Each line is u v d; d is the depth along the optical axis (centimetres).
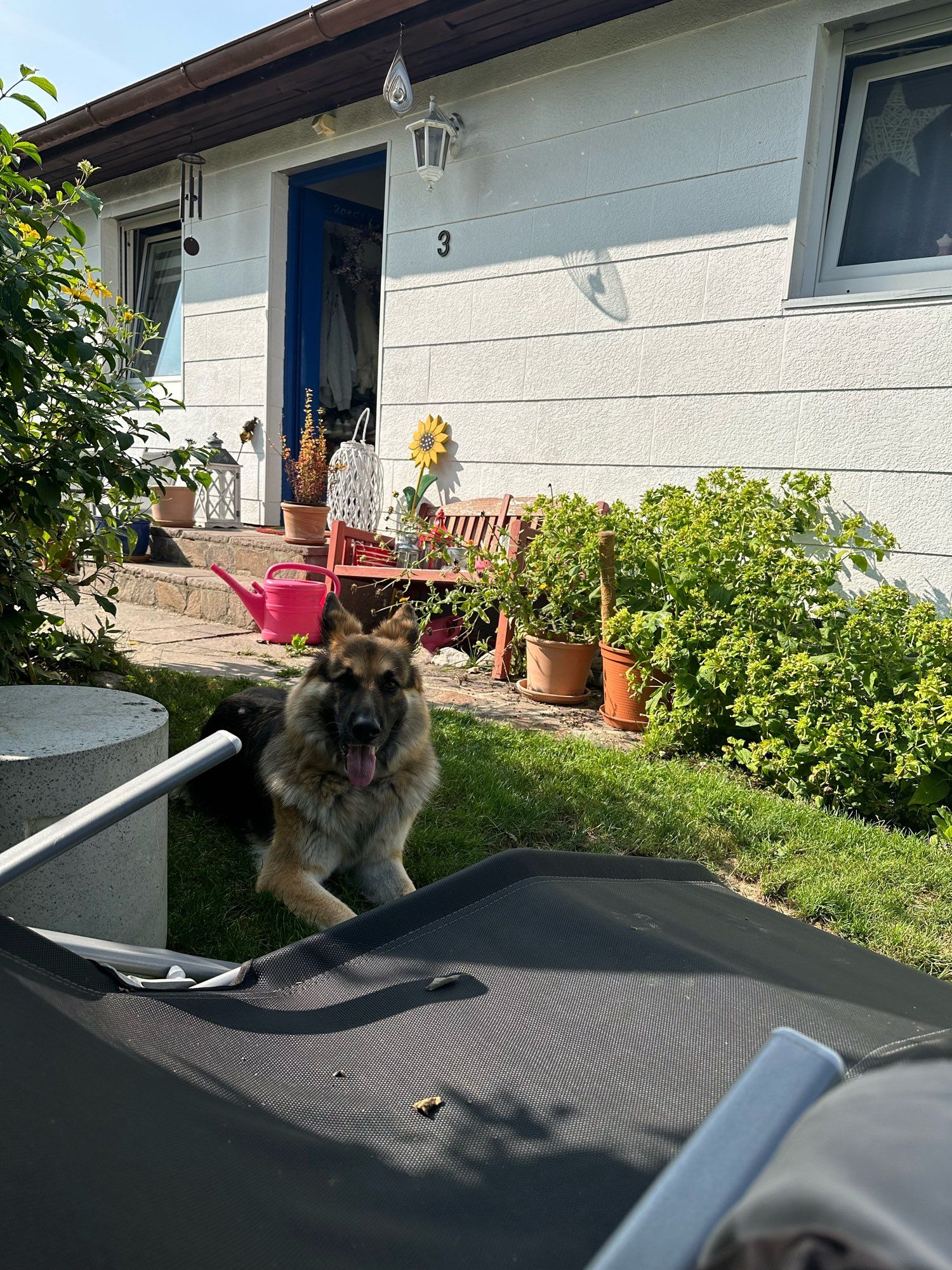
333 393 939
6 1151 85
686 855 337
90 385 378
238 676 536
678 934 153
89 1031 114
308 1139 104
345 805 302
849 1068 111
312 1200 92
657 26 556
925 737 378
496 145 645
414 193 702
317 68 667
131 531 462
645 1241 45
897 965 153
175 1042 121
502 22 579
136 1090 103
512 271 646
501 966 142
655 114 562
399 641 331
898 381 481
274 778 306
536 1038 122
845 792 396
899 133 503
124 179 985
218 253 891
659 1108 107
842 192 523
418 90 686
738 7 521
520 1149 102
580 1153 100
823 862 333
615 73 578
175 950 245
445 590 667
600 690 588
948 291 459
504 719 499
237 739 150
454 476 699
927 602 442
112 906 216
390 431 742
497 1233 89
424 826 349
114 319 822
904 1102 43
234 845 330
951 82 484
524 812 359
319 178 818
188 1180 89
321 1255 84
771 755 425
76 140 875
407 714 319
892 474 488
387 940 150
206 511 870
